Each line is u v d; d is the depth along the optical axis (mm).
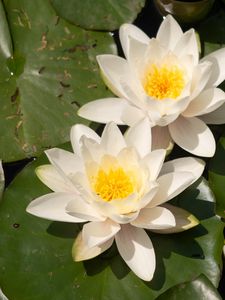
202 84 739
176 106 741
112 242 726
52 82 802
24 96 797
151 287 715
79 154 737
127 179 730
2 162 778
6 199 747
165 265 722
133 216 703
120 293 715
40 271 722
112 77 763
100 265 726
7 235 733
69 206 709
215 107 743
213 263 720
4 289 715
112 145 728
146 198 703
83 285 718
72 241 733
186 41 757
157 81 767
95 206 708
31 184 753
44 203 725
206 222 736
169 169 737
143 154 733
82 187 706
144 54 761
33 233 735
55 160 727
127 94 744
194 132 757
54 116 792
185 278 716
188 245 729
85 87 801
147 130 733
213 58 765
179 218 730
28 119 791
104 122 769
